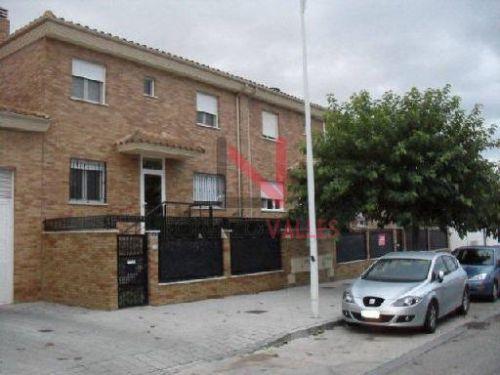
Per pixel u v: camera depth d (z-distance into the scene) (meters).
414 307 10.34
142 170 17.08
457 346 9.41
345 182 14.91
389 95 16.09
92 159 15.74
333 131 15.75
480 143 15.34
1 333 9.95
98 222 13.09
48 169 14.62
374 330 11.13
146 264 13.26
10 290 13.61
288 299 14.84
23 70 15.42
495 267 15.91
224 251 15.41
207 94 19.86
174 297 13.67
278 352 9.21
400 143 14.43
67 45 15.42
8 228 13.73
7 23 17.06
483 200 16.23
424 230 29.17
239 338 9.88
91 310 12.55
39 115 14.09
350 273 21.84
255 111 21.78
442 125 15.37
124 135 16.72
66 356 8.36
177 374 7.79
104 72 16.39
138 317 11.69
